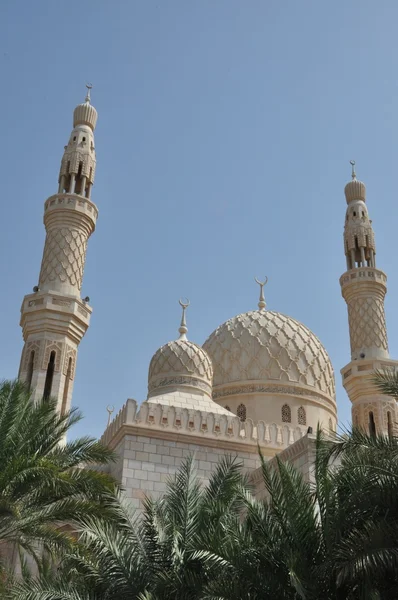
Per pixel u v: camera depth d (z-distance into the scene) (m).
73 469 23.22
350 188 53.78
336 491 17.45
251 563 16.59
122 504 20.83
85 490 22.16
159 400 40.06
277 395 47.78
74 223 42.53
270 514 17.91
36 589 17.53
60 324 39.28
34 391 37.03
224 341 51.19
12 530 21.58
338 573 15.26
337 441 17.89
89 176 45.22
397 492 16.41
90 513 21.52
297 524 16.72
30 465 20.59
